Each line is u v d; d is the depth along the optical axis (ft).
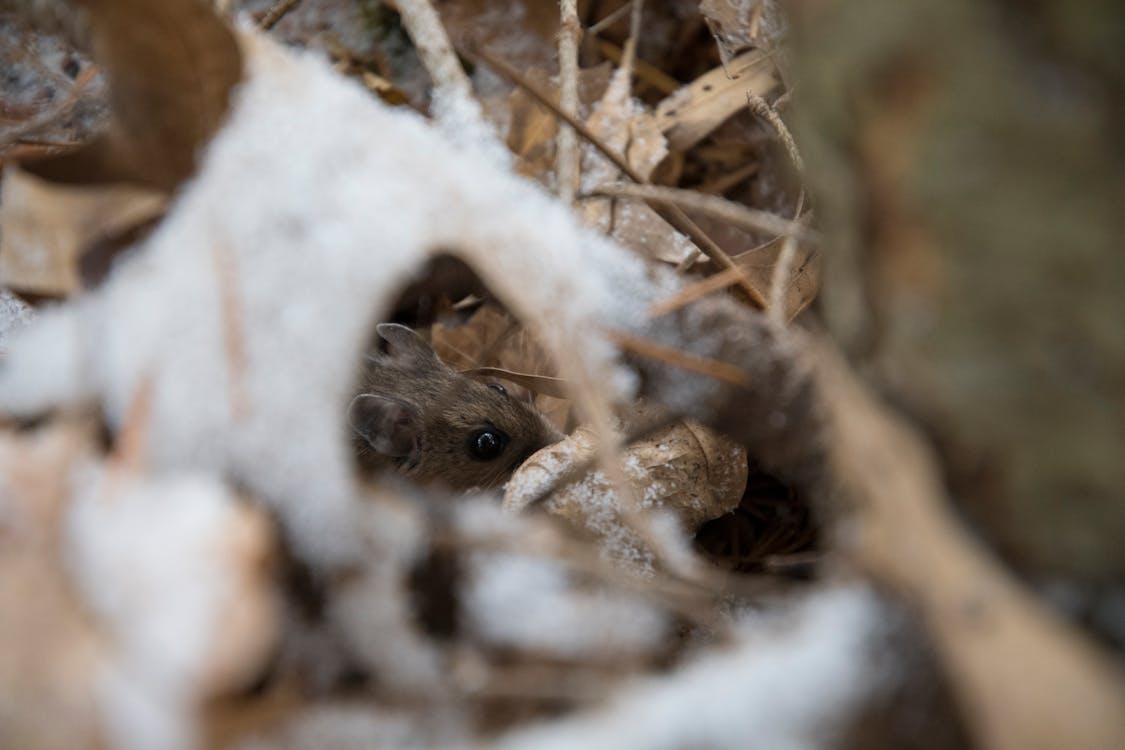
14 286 0.57
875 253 0.44
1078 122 0.38
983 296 0.41
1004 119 0.39
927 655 0.43
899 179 0.42
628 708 0.44
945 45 0.39
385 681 0.47
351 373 0.50
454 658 0.49
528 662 0.50
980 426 0.43
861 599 0.44
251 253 0.51
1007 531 0.43
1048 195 0.39
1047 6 0.37
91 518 0.45
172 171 0.55
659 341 0.57
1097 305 0.39
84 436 0.48
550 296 0.54
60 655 0.42
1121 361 0.39
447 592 0.51
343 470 0.49
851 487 0.47
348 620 0.48
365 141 0.54
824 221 0.53
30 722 0.41
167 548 0.43
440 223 0.53
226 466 0.48
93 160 0.56
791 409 0.56
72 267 0.55
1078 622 0.42
